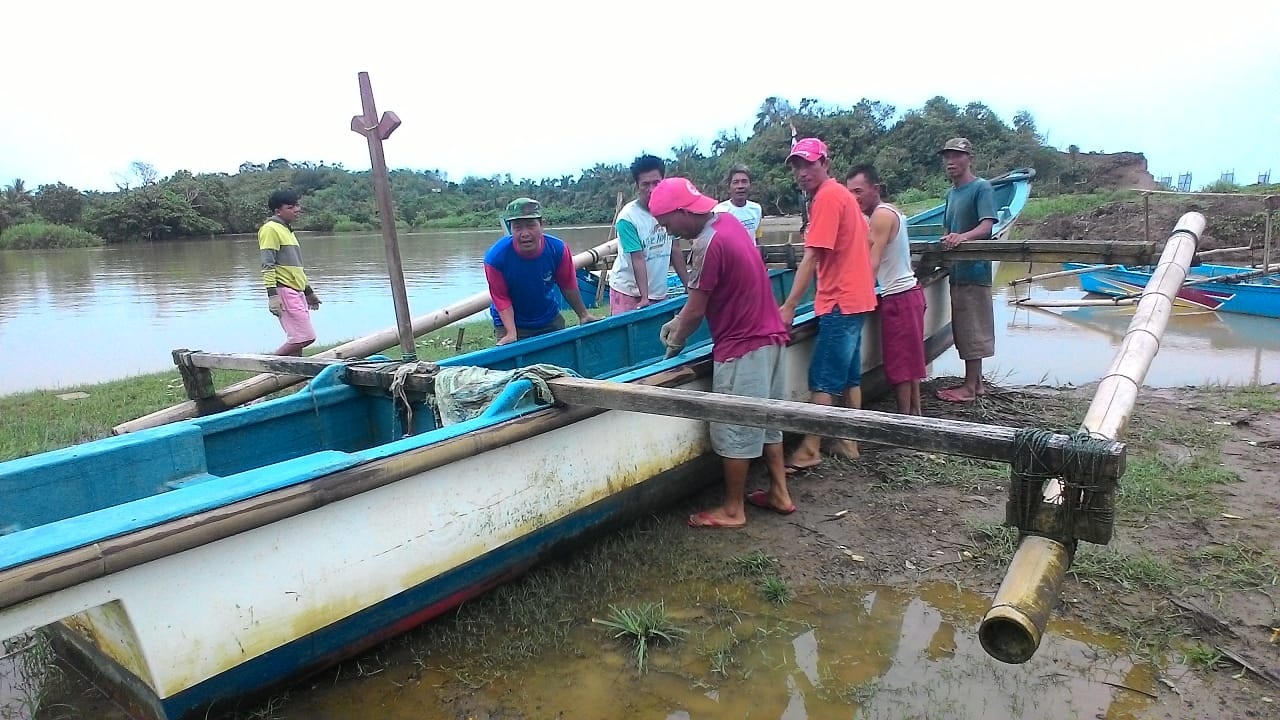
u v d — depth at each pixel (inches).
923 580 142.3
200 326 528.4
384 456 115.3
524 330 221.1
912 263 245.0
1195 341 365.1
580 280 415.5
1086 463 83.3
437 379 151.8
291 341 297.1
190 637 98.7
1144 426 218.7
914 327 205.0
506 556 136.8
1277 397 248.5
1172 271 167.6
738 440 158.6
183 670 98.8
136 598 93.2
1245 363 319.6
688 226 155.3
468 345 385.4
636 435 159.3
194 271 951.6
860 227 183.8
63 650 119.3
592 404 133.3
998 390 267.4
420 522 121.6
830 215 176.2
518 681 117.0
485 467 130.0
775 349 163.5
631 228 239.1
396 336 291.0
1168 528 155.1
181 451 139.0
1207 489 173.0
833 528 163.8
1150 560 141.3
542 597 137.7
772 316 162.7
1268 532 151.6
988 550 150.7
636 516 164.7
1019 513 89.0
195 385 207.6
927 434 96.1
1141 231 856.3
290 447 163.6
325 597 111.2
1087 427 103.0
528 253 206.1
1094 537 84.7
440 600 128.1
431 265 959.0
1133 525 156.6
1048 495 89.1
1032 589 77.4
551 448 141.2
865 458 201.9
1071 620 126.6
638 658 120.9
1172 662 115.4
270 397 275.9
